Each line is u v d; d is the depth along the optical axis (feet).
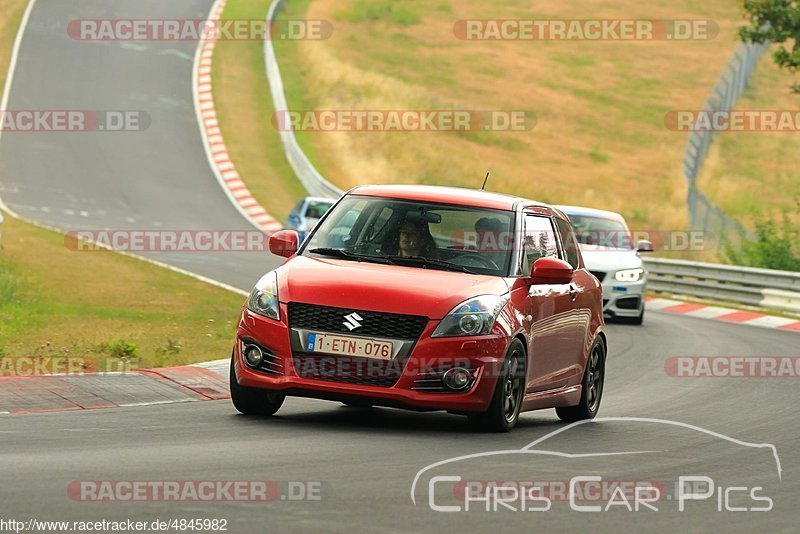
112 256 285.64
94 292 220.64
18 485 78.28
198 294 233.35
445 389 109.09
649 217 494.59
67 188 456.04
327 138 559.79
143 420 111.45
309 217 359.87
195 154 529.86
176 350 160.86
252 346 112.06
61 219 393.29
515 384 115.55
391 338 108.58
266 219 444.55
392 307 109.19
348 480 84.94
